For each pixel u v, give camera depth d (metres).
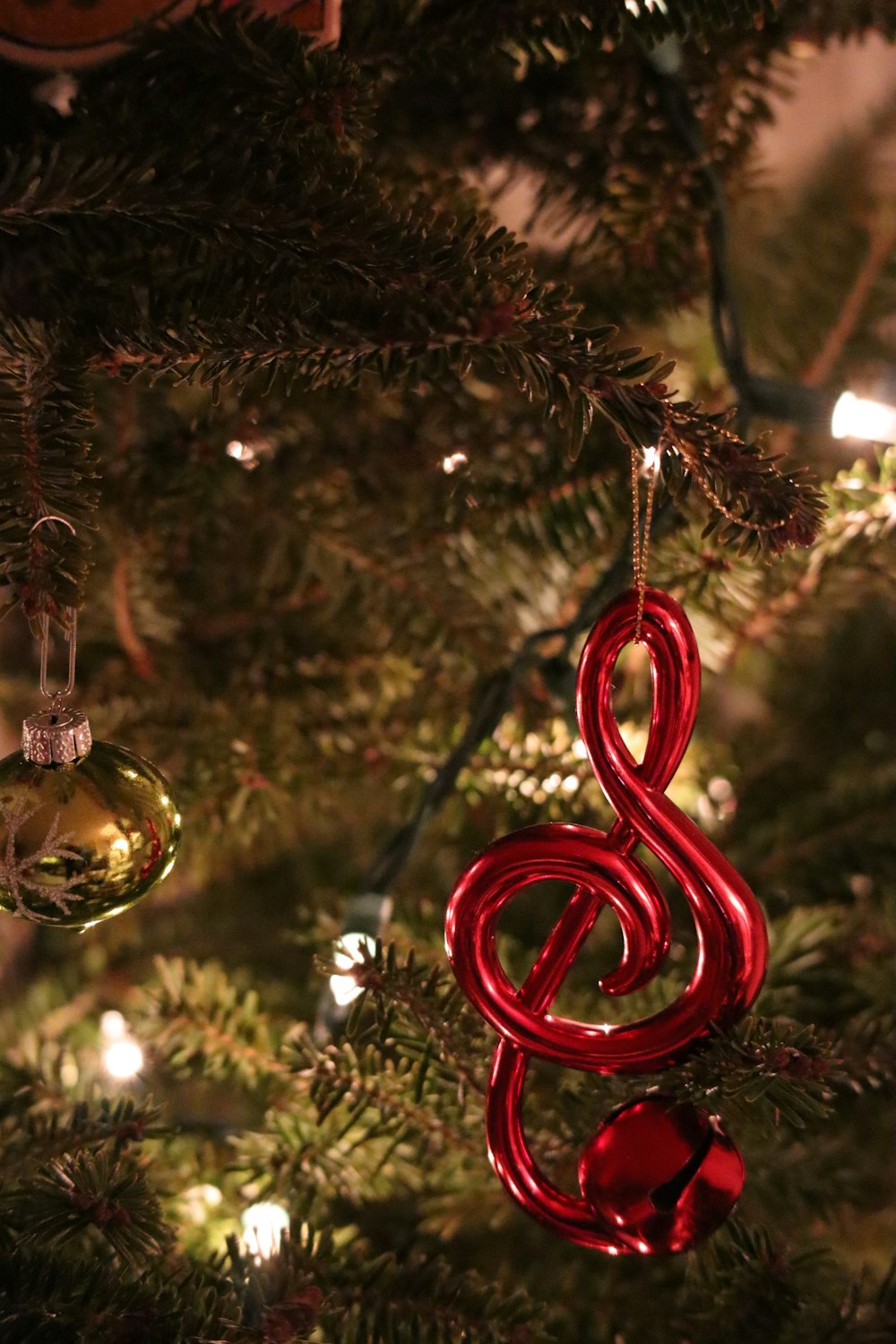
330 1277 0.56
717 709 0.91
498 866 0.51
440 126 0.63
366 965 0.55
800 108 1.06
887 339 0.78
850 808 0.73
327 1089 0.57
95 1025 0.74
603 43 0.60
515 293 0.50
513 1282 0.63
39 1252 0.53
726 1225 0.58
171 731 0.68
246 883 0.81
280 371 0.53
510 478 0.66
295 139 0.52
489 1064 0.56
